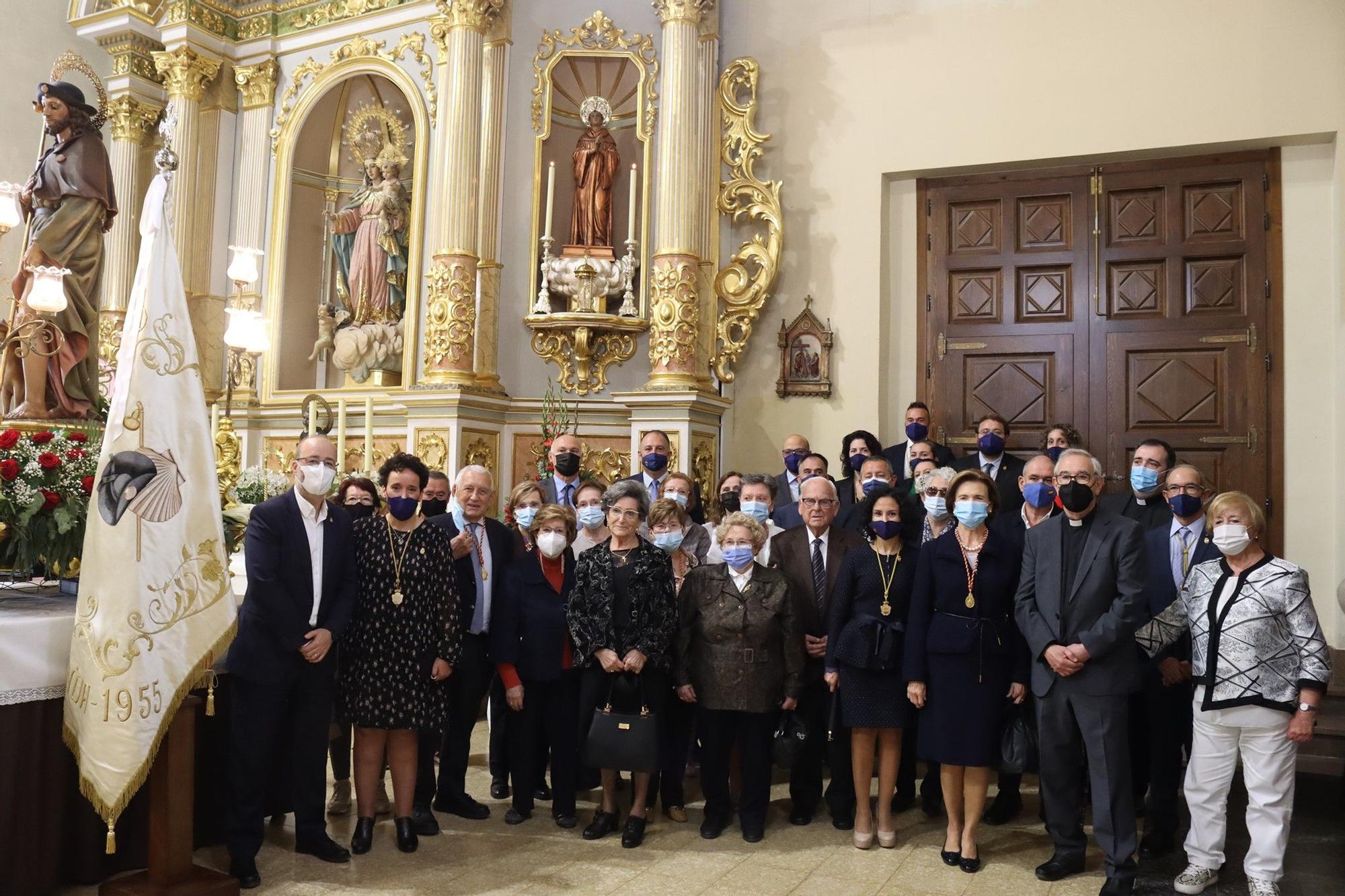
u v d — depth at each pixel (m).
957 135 7.70
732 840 4.55
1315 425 7.01
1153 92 7.26
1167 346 7.38
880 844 4.48
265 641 3.97
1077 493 4.07
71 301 5.16
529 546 5.12
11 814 3.53
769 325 8.10
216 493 3.82
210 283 9.31
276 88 9.37
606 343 8.02
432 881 3.95
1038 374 7.67
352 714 4.18
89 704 3.53
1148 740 4.65
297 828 4.18
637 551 4.60
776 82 8.16
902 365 7.96
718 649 4.56
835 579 4.86
